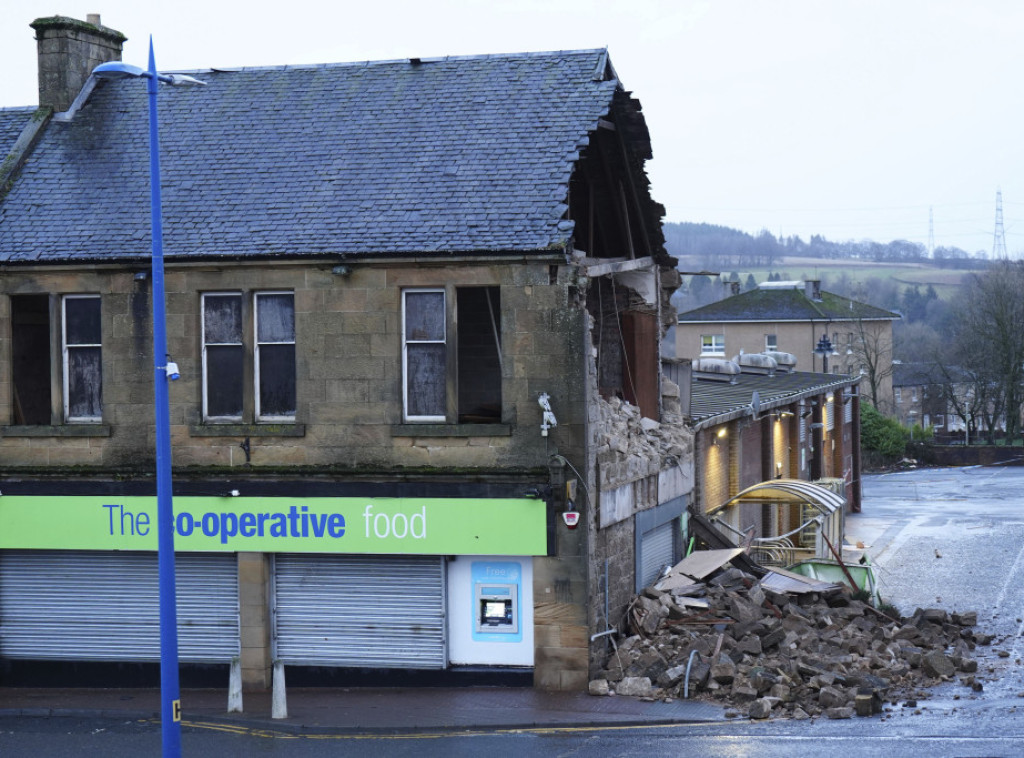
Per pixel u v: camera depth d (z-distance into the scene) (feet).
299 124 78.28
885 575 108.58
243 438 69.92
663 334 89.45
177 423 70.74
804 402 141.08
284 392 70.95
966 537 135.03
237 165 75.87
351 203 71.10
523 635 68.28
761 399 116.16
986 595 97.50
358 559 69.97
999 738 54.13
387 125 76.59
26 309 79.82
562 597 66.74
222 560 71.56
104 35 85.56
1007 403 314.35
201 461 70.49
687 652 67.77
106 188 76.02
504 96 76.74
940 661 67.77
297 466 69.31
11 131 82.94
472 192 69.92
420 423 68.49
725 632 71.05
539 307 66.44
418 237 67.67
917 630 74.38
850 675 63.82
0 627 74.33
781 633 68.49
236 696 64.49
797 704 61.05
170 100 82.23
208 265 69.62
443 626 68.95
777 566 95.91
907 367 405.39
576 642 66.64
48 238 72.69
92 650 73.41
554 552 66.64
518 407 66.74
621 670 67.31
